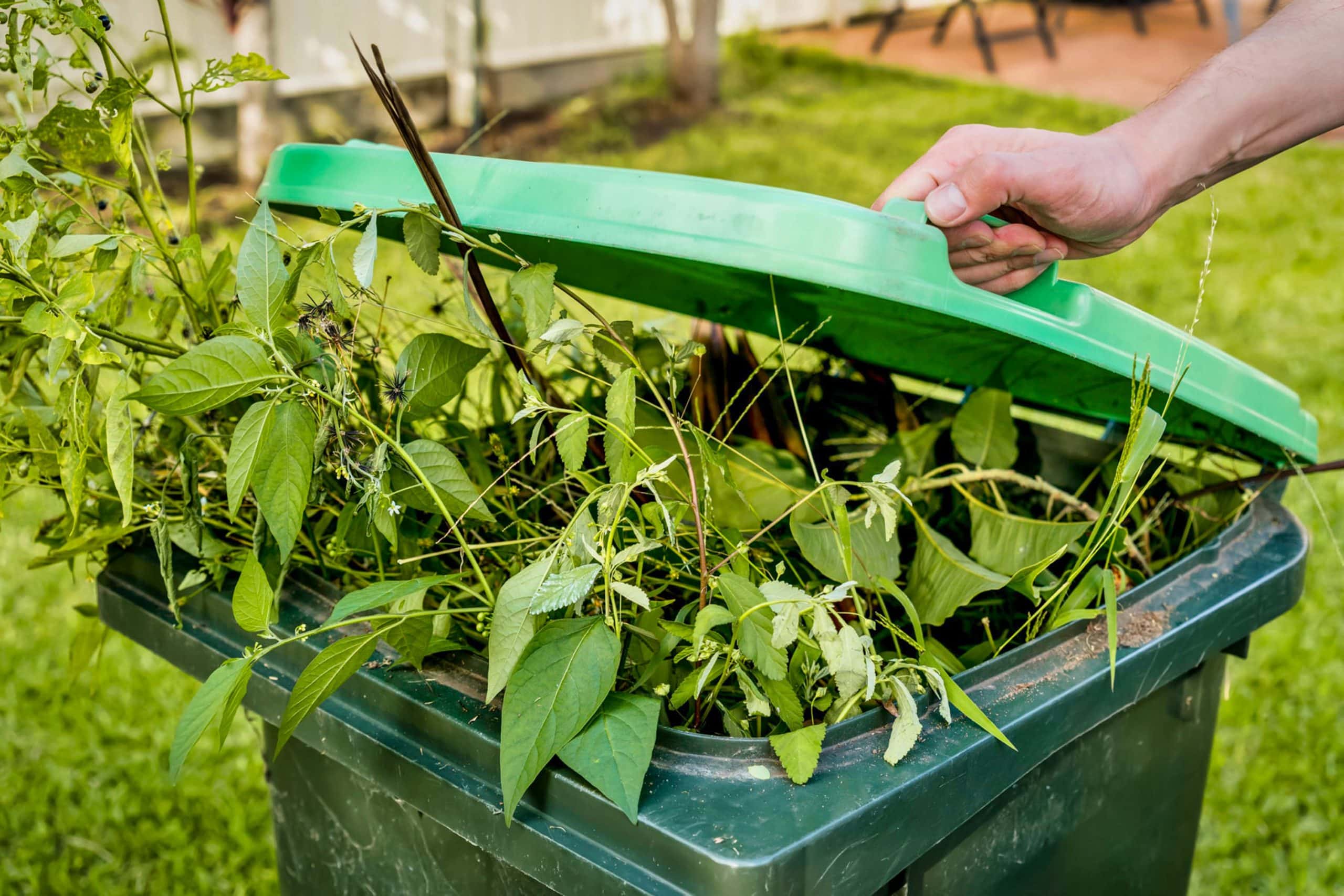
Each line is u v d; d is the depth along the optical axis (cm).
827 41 1250
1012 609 129
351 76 780
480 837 90
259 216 91
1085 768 116
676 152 805
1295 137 123
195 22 661
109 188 129
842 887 81
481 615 102
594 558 86
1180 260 591
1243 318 504
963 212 105
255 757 255
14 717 263
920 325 114
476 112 820
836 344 148
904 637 100
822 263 94
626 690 95
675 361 102
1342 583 302
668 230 96
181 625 116
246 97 642
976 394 138
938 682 91
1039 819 112
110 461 95
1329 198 715
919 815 85
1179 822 137
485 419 154
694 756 86
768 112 926
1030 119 891
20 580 320
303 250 93
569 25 961
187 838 231
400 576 116
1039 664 102
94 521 129
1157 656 106
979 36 1083
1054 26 1300
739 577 88
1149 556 140
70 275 111
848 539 95
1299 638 281
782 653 84
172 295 122
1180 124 118
